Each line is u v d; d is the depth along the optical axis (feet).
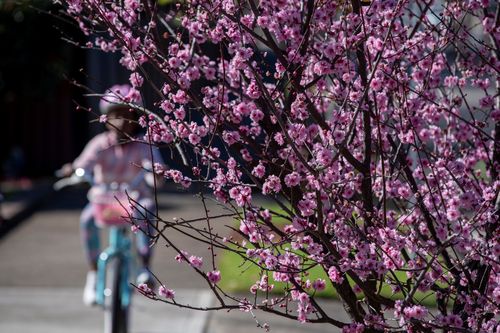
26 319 62.75
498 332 23.08
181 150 24.43
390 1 23.98
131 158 52.24
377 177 26.02
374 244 23.39
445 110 25.36
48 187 133.18
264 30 23.66
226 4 23.95
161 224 91.61
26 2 29.96
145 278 52.75
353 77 24.30
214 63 25.95
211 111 24.57
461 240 23.18
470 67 26.45
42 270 80.07
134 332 58.59
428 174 25.89
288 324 57.36
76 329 60.34
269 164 24.53
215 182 24.12
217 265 76.43
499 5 26.23
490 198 23.20
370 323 23.39
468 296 23.71
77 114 166.81
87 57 148.97
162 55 24.53
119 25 24.99
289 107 24.44
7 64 148.97
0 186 140.87
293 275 23.63
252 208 23.82
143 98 24.39
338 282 23.30
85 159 52.24
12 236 97.40
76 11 25.13
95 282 53.98
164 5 28.25
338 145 22.91
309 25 23.84
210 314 61.11
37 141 167.84
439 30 25.35
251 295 64.80
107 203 52.24
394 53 23.66
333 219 24.27
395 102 26.61
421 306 23.21
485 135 26.73
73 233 98.89
